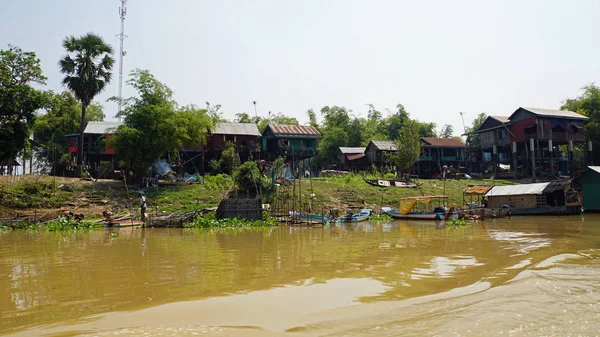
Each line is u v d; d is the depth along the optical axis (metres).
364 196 35.16
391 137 69.75
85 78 32.62
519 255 12.01
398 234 18.91
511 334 5.32
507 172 50.09
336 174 46.59
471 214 28.34
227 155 38.56
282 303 7.07
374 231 20.70
